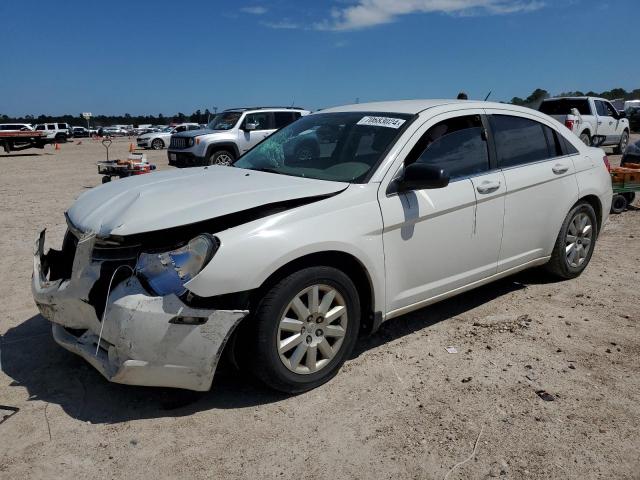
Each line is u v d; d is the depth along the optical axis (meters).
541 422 3.03
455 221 3.94
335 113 4.58
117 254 3.07
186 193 3.41
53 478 2.60
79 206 3.65
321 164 3.96
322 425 3.02
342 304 3.39
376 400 3.26
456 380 3.48
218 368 3.26
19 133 27.59
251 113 15.65
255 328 3.06
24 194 11.42
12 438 2.89
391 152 3.70
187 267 2.89
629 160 9.37
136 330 2.84
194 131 15.91
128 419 3.07
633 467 2.68
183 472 2.65
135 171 10.74
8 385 3.42
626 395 3.30
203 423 3.03
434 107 4.13
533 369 3.61
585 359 3.75
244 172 4.07
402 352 3.86
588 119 16.56
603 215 5.40
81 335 3.29
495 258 4.35
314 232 3.19
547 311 4.58
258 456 2.76
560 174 4.81
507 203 4.32
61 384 3.43
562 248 4.98
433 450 2.80
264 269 2.97
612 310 4.59
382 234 3.51
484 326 4.30
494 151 4.34
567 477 2.62
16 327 4.27
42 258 3.66
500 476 2.62
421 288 3.86
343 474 2.64
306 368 3.30
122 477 2.61
